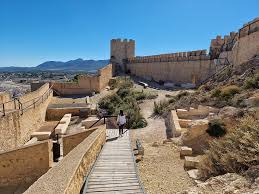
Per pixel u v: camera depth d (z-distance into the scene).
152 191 8.28
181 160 11.22
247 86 16.11
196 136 12.98
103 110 23.95
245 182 6.60
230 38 27.25
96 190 7.65
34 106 19.42
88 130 12.27
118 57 61.69
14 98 16.70
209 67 31.28
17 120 15.06
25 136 16.72
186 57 36.19
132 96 28.11
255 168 7.17
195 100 19.55
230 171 8.05
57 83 34.50
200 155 11.48
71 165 6.95
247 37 21.17
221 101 16.70
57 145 12.26
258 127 8.86
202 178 9.01
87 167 8.77
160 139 15.42
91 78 34.84
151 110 23.36
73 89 34.69
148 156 11.84
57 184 5.52
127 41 61.22
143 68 51.75
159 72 44.69
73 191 6.25
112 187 7.86
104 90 36.62
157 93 30.02
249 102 13.33
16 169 10.60
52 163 11.20
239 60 22.70
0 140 12.58
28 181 10.70
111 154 11.00
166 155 11.91
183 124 16.44
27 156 10.63
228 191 6.32
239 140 8.96
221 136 12.20
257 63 18.38
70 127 20.72
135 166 9.63
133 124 18.72
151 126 18.59
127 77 45.09
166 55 42.03
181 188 8.41
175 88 33.56
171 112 18.70
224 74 22.02
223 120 12.79
